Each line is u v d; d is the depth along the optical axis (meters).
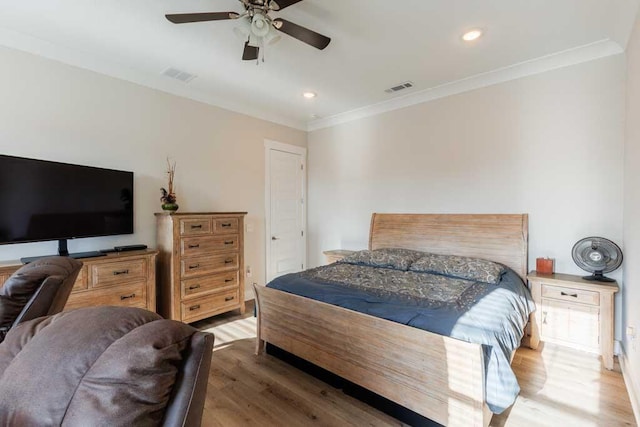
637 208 2.11
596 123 2.80
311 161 5.26
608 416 1.93
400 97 4.00
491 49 2.80
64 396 0.69
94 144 2.99
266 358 2.73
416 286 2.55
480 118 3.46
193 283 3.32
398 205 4.18
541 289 2.83
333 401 2.13
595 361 2.58
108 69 3.06
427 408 1.77
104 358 0.69
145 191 3.36
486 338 1.67
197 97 3.79
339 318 2.16
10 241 2.39
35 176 2.52
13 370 0.77
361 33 2.52
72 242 2.87
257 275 4.55
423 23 2.39
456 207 3.66
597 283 2.60
